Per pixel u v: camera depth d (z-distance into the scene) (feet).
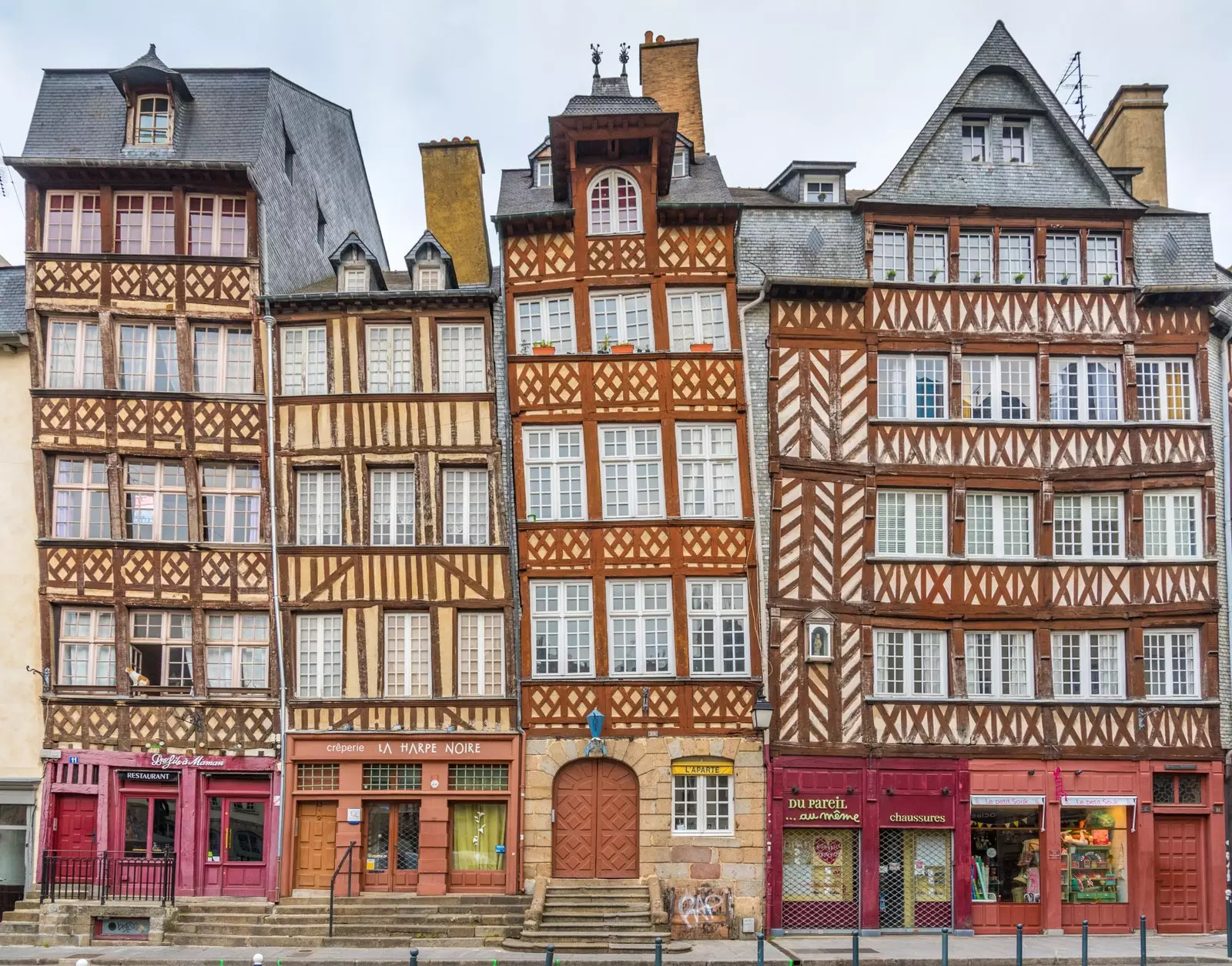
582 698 59.41
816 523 59.93
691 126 69.72
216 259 62.59
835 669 59.16
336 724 60.64
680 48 70.59
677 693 59.11
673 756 58.59
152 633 61.87
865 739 58.85
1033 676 60.39
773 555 59.31
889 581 60.13
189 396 62.18
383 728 60.49
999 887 59.31
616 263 61.41
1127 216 62.75
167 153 63.82
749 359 61.05
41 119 64.90
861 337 61.21
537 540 60.13
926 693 60.13
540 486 60.75
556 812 59.31
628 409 60.44
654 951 48.67
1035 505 61.36
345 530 61.77
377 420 61.98
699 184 63.93
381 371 62.59
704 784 58.75
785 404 60.49
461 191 70.38
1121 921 59.16
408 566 61.31
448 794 60.08
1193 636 60.95
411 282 67.41
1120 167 70.49
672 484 59.93
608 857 59.00
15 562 61.93
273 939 54.54
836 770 58.65
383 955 51.16
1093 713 59.93
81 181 63.00
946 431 61.11
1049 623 60.49
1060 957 50.49
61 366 62.75
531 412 60.64
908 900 58.75
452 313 62.44
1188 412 62.44
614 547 59.82
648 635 59.77
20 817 60.44
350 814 60.08
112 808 60.34
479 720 60.29
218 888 60.03
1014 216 62.54
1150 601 60.54
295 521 62.23
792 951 51.78
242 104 65.21
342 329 62.64
